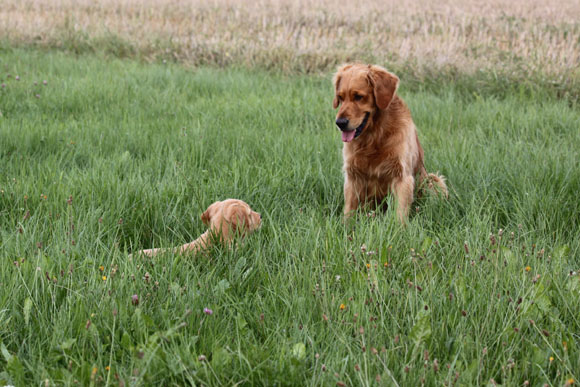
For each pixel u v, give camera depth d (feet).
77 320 8.38
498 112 23.34
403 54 35.63
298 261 10.53
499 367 7.77
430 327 7.93
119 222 12.42
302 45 39.19
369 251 10.55
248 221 11.82
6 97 24.27
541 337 8.23
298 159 16.76
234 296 9.72
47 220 11.91
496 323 8.61
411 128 15.26
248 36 42.01
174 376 7.36
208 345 8.13
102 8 53.36
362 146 15.01
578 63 31.50
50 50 41.22
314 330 8.60
